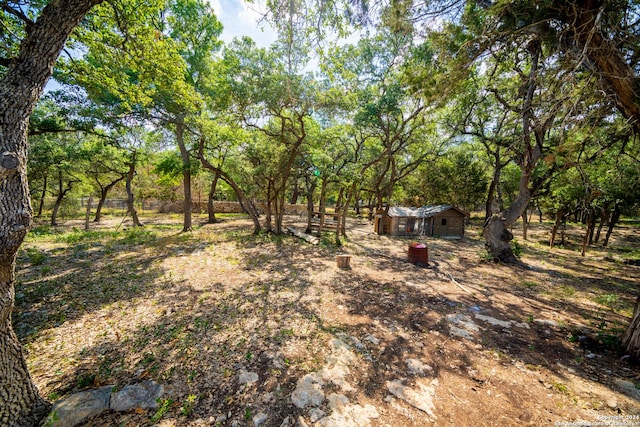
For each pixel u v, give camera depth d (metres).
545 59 4.39
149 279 6.38
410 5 4.08
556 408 2.77
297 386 2.97
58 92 9.53
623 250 14.84
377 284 6.79
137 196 30.17
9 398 2.23
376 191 17.58
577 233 21.62
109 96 10.07
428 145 17.91
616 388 3.06
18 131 2.12
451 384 3.13
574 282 7.81
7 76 2.16
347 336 4.13
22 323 4.14
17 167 2.05
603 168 10.43
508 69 6.36
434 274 7.96
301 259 9.14
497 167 13.98
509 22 3.71
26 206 2.15
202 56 12.24
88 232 13.09
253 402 2.73
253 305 5.16
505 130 9.22
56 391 2.78
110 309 4.76
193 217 24.84
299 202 41.56
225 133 11.74
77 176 18.36
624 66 3.39
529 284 7.34
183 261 8.10
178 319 4.48
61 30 2.34
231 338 3.95
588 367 3.49
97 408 2.54
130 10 5.39
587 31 3.31
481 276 8.04
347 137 17.94
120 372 3.12
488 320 4.88
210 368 3.25
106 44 5.59
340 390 2.95
